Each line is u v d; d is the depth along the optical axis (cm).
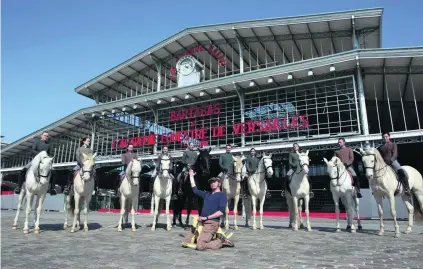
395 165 1081
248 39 3080
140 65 3616
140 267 607
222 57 3247
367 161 1041
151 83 3909
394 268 596
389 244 878
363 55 2131
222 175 1309
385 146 1095
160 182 1216
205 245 787
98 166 3394
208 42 3269
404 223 1703
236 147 2548
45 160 1108
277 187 3078
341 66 2302
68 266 616
